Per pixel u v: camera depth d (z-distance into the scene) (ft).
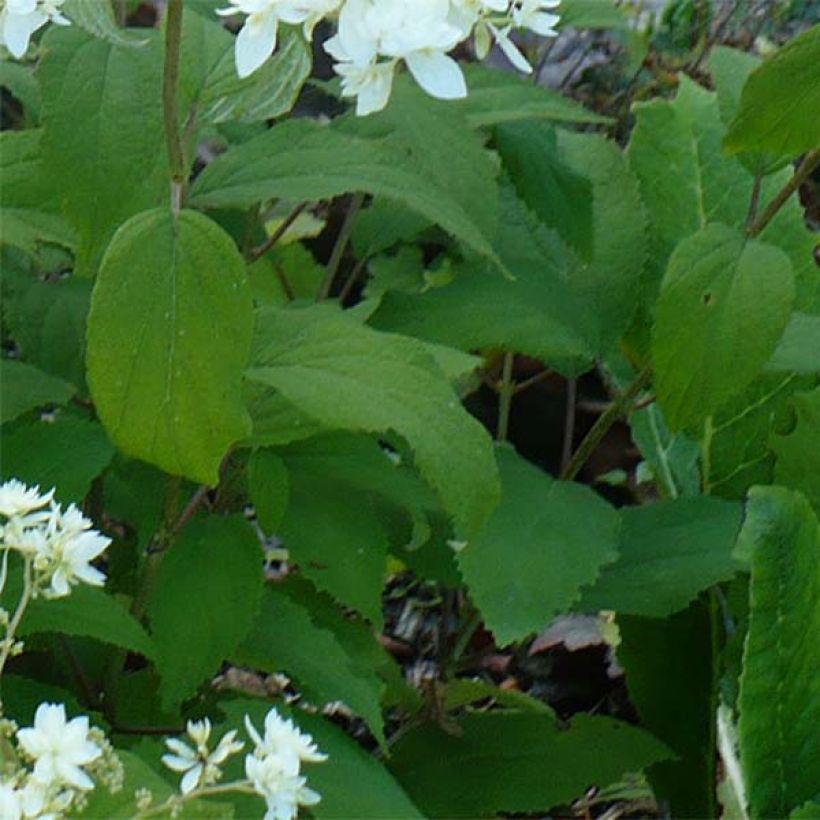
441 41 2.84
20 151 3.59
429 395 3.23
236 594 3.41
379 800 3.34
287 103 3.19
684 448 4.45
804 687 3.59
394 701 4.09
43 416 4.66
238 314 3.06
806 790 3.64
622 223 4.20
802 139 3.54
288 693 4.54
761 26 5.84
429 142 3.70
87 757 2.70
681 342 3.66
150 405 3.07
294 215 4.12
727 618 4.15
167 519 3.48
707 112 4.46
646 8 6.78
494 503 3.24
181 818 2.90
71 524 2.91
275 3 2.85
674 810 4.18
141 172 3.29
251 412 3.43
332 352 3.27
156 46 3.33
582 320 3.99
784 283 3.61
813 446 4.05
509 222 4.22
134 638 3.28
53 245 3.89
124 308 3.04
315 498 3.59
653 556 3.89
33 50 3.84
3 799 2.67
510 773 3.86
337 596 3.51
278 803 2.80
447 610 4.27
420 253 4.71
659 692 4.17
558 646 4.83
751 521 3.54
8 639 2.89
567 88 5.88
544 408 5.37
